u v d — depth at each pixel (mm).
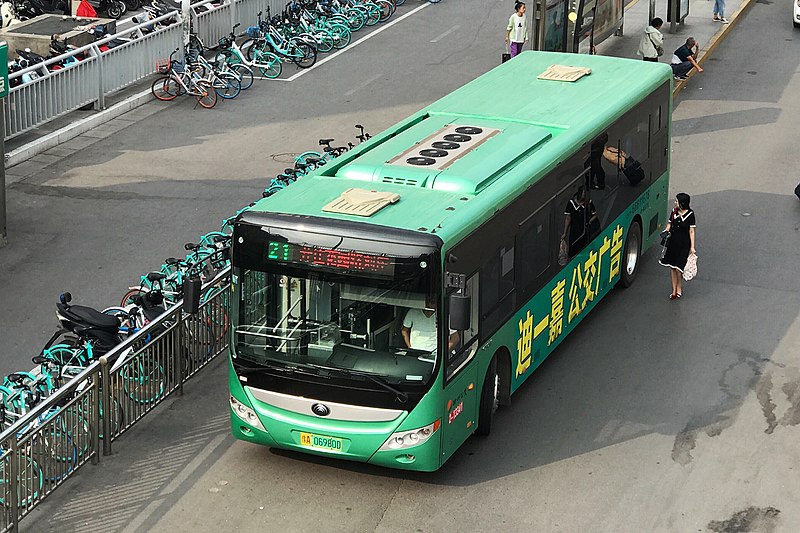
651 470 13930
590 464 14062
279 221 12867
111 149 26406
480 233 13445
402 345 12703
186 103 29781
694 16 38500
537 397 15750
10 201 23234
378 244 12500
